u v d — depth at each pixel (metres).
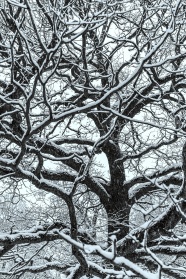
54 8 5.00
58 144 9.27
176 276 7.54
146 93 8.66
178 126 7.33
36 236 7.40
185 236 5.66
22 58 6.38
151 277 4.95
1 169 8.19
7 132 6.03
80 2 5.92
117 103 9.32
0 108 7.38
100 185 8.99
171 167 8.80
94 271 6.86
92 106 5.74
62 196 7.05
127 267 5.02
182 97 8.06
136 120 6.17
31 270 8.06
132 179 8.99
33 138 8.43
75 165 8.84
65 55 7.52
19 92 7.18
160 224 7.00
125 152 10.09
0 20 6.57
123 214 8.71
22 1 5.30
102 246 7.82
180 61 8.11
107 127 8.79
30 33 6.82
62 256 10.91
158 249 7.71
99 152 8.95
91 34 6.86
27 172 7.12
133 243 7.00
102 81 8.85
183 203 6.83
